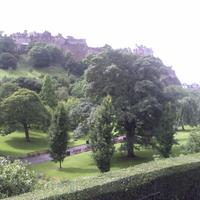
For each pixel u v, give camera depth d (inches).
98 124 732.7
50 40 6067.9
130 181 336.5
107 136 723.4
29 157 1279.5
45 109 1744.6
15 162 482.0
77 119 1195.3
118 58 1142.3
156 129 1063.6
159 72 1115.3
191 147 792.3
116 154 1246.9
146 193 356.5
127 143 1064.8
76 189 294.8
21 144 1589.6
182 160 435.2
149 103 975.6
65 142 994.7
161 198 369.4
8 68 4185.5
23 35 6235.2
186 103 2110.0
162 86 1178.0
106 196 311.6
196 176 419.5
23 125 1772.9
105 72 1038.4
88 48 6122.1
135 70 1127.0
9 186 393.4
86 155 1316.4
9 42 4972.9
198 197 416.2
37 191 301.1
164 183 374.0
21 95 1611.7
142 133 1109.1
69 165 1090.1
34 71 4598.9
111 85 1045.2
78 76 5108.3
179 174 396.2
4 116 1437.0
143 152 1275.8
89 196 296.2
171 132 903.7
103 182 318.3
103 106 748.0
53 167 1053.8
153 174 362.0
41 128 1721.2
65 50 5930.1
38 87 2645.2
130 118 967.6
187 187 406.6
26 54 5457.7
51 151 992.2
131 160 1091.3
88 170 967.6
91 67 1099.9
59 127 978.7
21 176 430.6
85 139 1935.3
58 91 2834.6
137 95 1059.3
